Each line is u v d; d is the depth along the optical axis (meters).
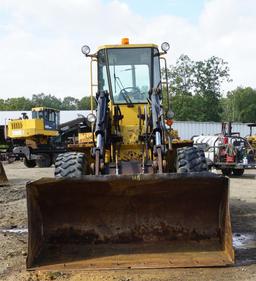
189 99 62.81
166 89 8.35
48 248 5.81
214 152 18.06
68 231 5.87
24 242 7.02
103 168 7.08
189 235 5.86
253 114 83.62
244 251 6.27
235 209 9.66
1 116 43.78
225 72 64.44
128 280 5.09
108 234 5.88
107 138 7.69
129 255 5.66
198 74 64.44
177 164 7.18
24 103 82.94
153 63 8.45
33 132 25.23
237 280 5.07
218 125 40.69
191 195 5.77
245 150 18.08
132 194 5.75
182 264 5.45
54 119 28.02
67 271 5.38
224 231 5.66
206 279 5.11
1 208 10.28
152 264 5.46
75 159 7.03
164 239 5.87
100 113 7.33
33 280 5.16
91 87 8.48
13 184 15.06
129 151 7.92
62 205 5.84
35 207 5.67
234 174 18.66
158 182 5.54
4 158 30.11
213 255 5.61
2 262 5.94
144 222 5.89
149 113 7.85
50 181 5.47
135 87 8.38
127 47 8.46
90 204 5.83
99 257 5.64
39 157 25.30
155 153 7.05
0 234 7.61
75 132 27.98
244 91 85.56
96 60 8.52
